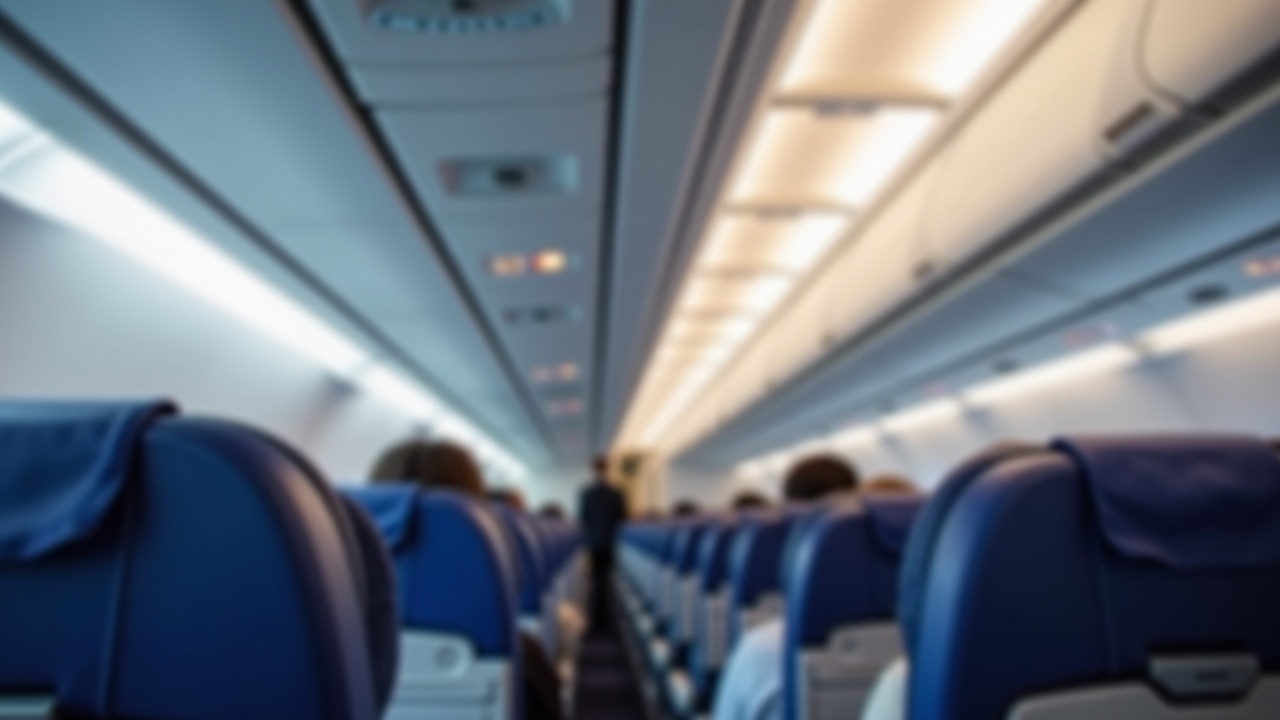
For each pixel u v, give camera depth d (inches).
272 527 27.4
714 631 134.6
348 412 290.5
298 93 100.2
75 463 28.1
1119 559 35.0
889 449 394.6
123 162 116.0
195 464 27.7
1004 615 33.9
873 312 191.5
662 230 152.9
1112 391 218.4
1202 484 35.4
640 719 215.5
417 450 90.2
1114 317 157.9
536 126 112.0
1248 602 35.3
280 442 30.3
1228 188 102.0
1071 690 34.3
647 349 276.7
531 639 96.7
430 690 69.7
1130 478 35.1
